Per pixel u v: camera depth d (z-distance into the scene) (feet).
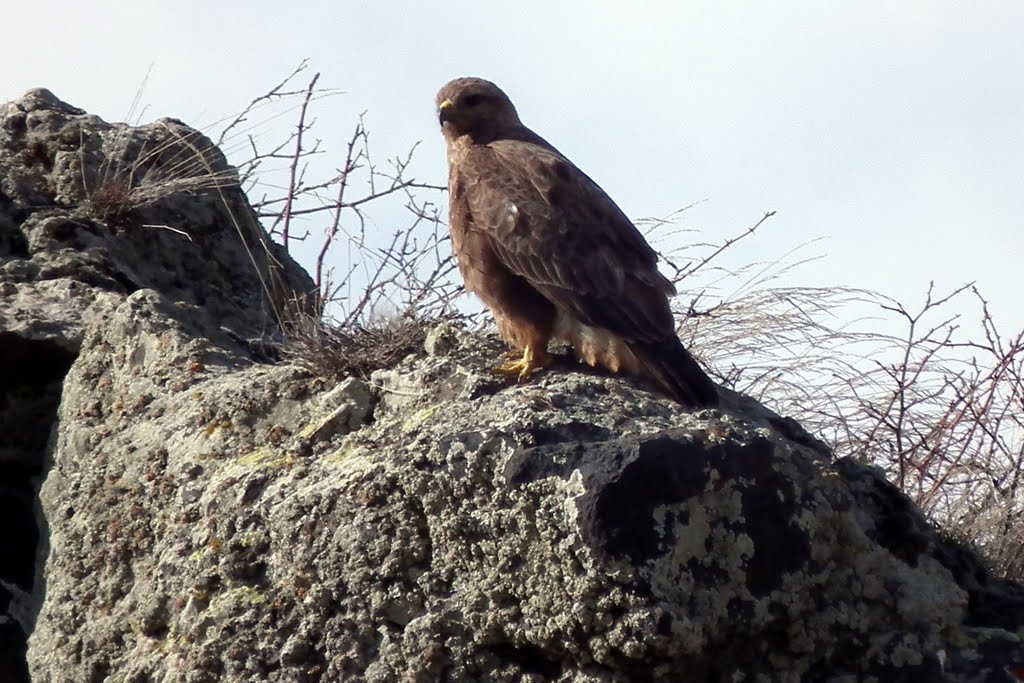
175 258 50.08
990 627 32.81
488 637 30.37
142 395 39.70
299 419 36.76
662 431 31.22
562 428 31.63
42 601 39.34
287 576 32.19
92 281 46.39
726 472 30.42
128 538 36.29
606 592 29.17
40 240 47.39
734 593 30.04
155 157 52.54
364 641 31.12
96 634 35.40
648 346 38.68
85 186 49.98
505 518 30.32
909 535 33.30
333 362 37.83
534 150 42.32
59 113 52.37
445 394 35.47
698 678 29.94
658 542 29.48
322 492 32.30
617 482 29.58
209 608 32.68
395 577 31.32
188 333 41.47
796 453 31.81
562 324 40.19
